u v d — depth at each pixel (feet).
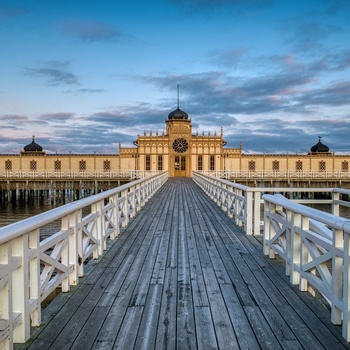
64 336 13.21
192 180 144.56
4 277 11.48
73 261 18.79
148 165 188.65
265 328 13.89
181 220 40.04
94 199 21.98
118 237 30.76
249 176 172.65
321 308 15.78
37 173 176.86
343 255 13.20
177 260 23.44
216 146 188.24
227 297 17.03
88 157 192.95
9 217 115.03
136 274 20.51
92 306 15.92
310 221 18.20
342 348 12.46
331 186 173.68
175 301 16.51
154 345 12.58
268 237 24.54
